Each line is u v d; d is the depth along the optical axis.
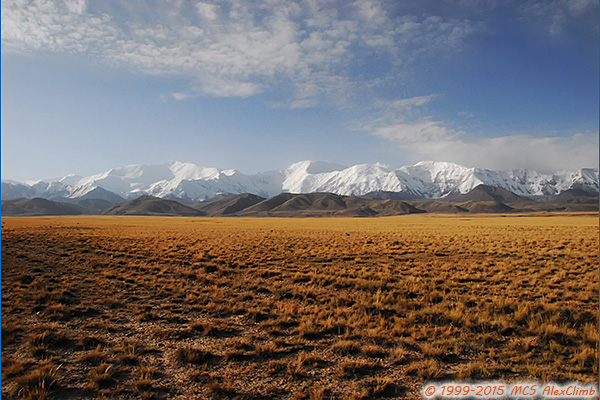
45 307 15.15
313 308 15.80
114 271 22.59
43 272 21.69
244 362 10.59
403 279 20.94
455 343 11.73
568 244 35.34
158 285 19.64
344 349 11.38
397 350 11.05
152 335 12.59
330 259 28.61
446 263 26.14
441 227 78.50
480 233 55.25
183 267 24.80
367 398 8.73
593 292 17.36
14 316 14.00
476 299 16.47
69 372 9.80
